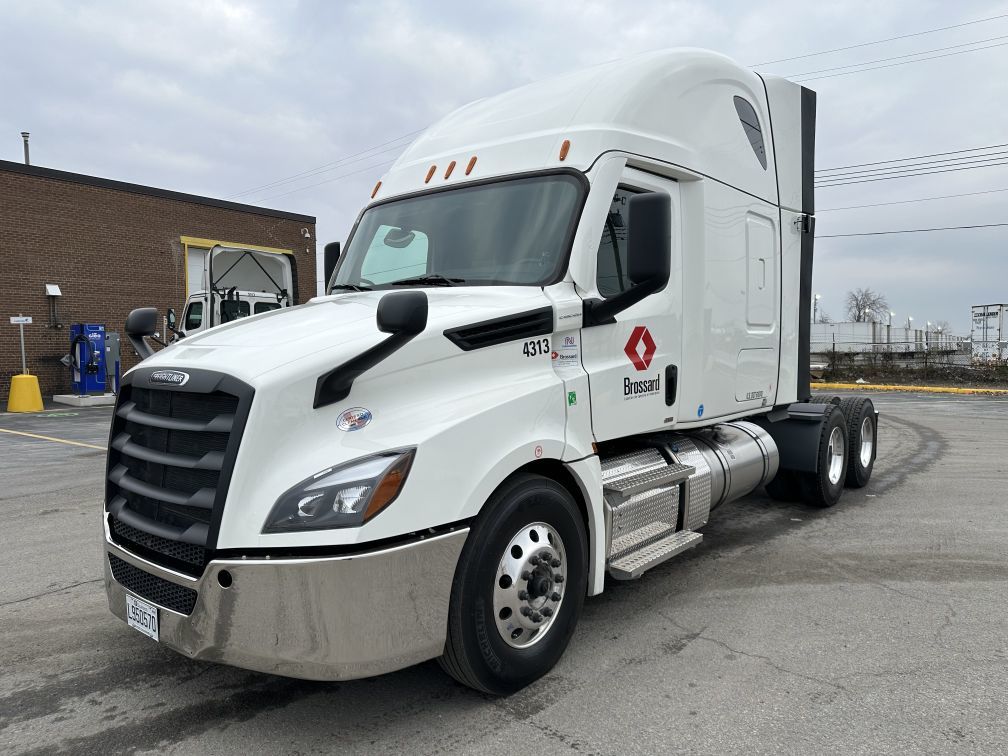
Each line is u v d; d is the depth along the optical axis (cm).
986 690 329
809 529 617
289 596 262
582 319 372
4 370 1869
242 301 1473
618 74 432
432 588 286
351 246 467
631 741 290
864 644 381
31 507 710
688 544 436
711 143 488
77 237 1998
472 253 401
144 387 312
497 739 292
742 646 380
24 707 322
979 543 570
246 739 295
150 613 295
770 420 638
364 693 332
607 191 393
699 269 472
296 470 273
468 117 478
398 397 304
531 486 331
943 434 1244
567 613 353
